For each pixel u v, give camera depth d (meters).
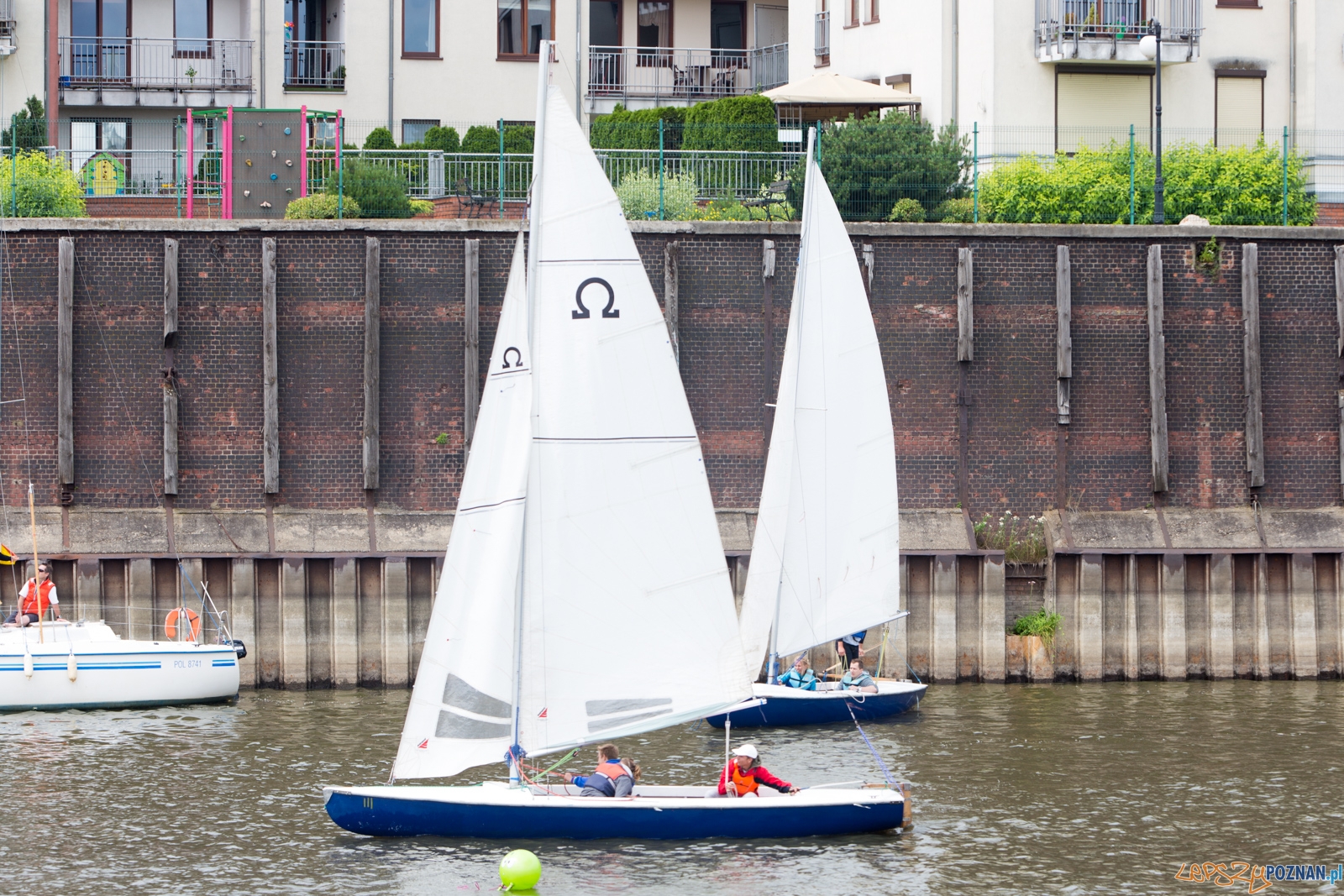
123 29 120.50
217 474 79.56
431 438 80.44
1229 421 83.81
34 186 85.62
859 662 76.75
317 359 79.94
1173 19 105.44
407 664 75.88
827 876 48.06
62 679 69.81
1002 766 61.66
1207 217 90.81
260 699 73.12
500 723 50.69
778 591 69.62
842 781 58.38
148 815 53.97
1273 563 80.31
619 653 50.25
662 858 49.53
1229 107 107.88
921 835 52.47
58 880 47.47
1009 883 47.75
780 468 69.81
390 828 51.16
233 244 79.81
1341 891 47.56
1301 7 107.81
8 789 57.06
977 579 79.19
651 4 128.75
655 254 81.62
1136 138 106.75
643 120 107.38
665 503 50.25
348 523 79.25
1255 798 57.19
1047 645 79.31
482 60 122.44
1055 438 83.06
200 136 118.94
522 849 49.09
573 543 50.00
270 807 54.94
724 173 90.56
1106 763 62.09
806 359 69.75
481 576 50.72
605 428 49.88
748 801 51.31
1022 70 104.81
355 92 120.50
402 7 121.19
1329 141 106.88
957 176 90.06
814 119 108.75
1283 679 80.12
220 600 75.94
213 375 79.75
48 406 79.19
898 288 82.50
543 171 49.59
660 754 64.06
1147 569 79.88
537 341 49.88
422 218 86.88
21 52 112.75
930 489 82.62
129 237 79.44
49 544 77.62
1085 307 83.31
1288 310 84.19
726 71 128.25
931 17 108.75
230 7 122.12
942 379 82.69
